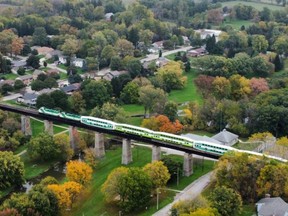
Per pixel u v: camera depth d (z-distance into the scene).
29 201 189.12
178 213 183.88
